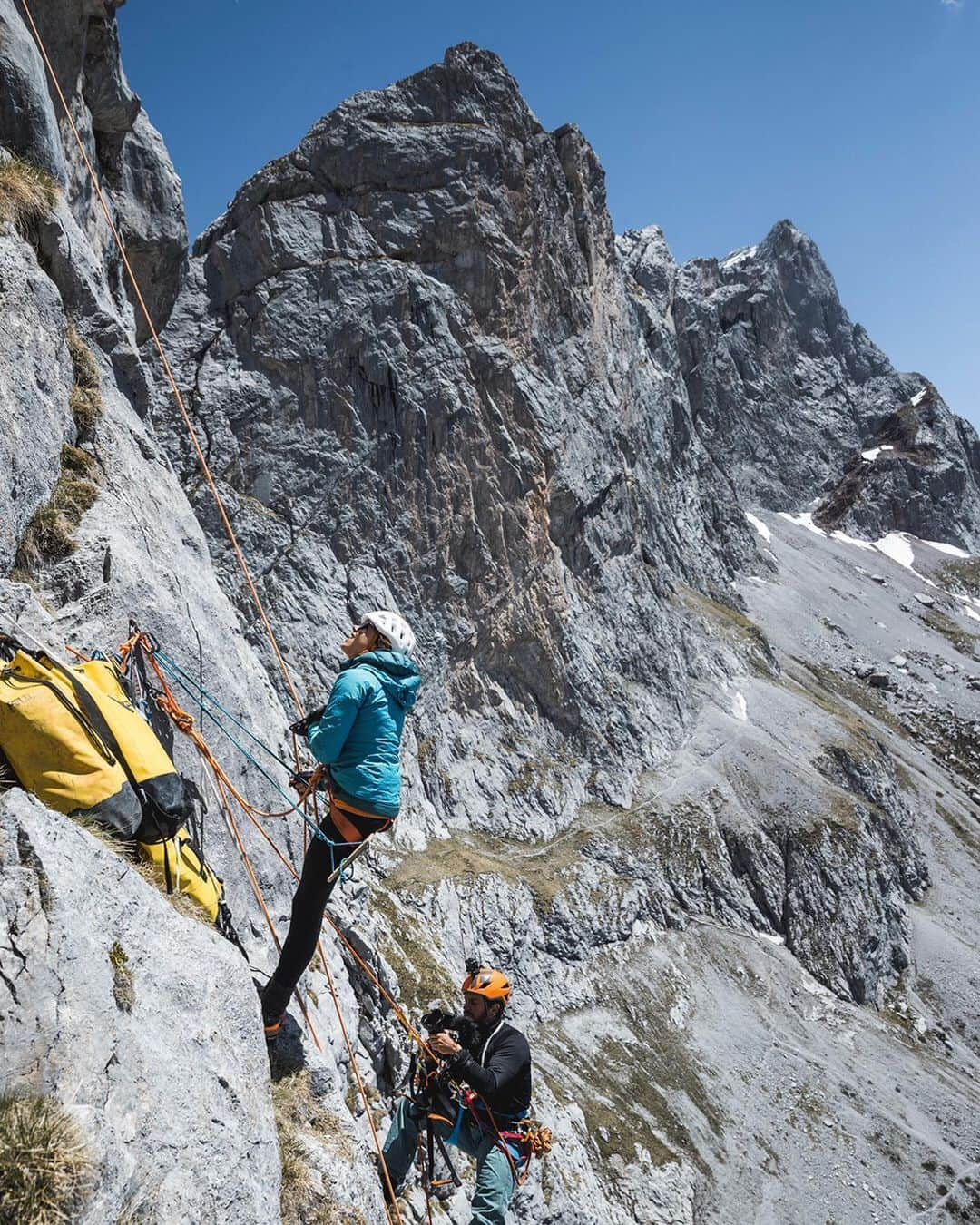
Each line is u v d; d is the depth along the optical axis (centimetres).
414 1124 864
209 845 1048
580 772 7556
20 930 531
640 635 8981
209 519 6234
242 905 1073
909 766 12088
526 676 7525
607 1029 5831
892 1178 5800
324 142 7331
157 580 1181
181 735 1068
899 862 9562
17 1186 446
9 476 1001
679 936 7000
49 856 572
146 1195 523
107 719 738
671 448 13588
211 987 684
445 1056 798
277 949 1070
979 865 10675
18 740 682
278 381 6794
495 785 6912
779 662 12462
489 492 7388
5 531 981
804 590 16375
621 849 7138
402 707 821
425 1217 1431
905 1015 7881
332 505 6719
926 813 11144
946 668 15388
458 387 7356
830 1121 6069
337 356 6925
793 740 9925
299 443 6725
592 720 7819
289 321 6875
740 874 8012
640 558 9706
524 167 8075
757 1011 6856
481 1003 831
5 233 1155
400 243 7438
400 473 7019
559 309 8606
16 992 513
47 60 1677
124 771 727
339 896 1670
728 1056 6234
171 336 6662
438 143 7631
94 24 1912
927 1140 6216
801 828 8538
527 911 6047
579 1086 5234
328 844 796
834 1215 5334
